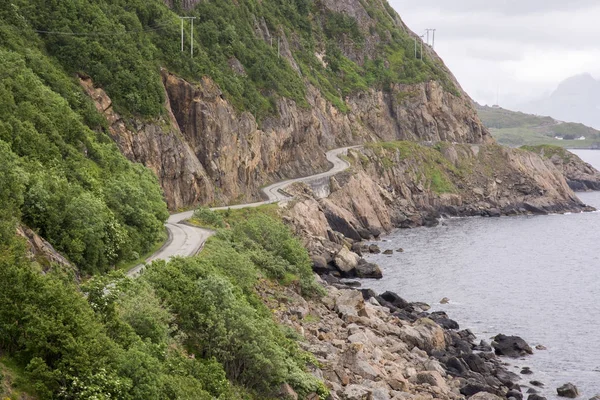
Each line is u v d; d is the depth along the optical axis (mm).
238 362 46344
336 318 69688
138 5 109125
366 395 50625
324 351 57656
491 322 81688
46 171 57375
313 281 77500
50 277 38875
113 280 44844
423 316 80625
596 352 71625
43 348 33531
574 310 87188
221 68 122000
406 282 99625
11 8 87312
